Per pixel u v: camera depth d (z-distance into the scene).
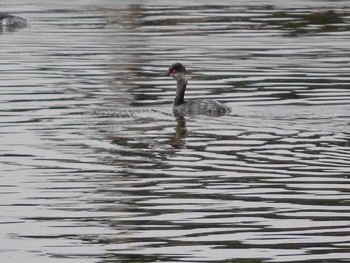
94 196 18.73
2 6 48.34
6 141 22.70
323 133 23.27
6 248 16.22
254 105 26.27
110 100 27.08
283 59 33.34
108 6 48.03
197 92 28.03
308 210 17.86
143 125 24.27
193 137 23.03
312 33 39.53
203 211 17.86
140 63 32.72
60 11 46.41
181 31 39.94
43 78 30.03
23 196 18.77
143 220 17.44
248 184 19.41
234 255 15.80
